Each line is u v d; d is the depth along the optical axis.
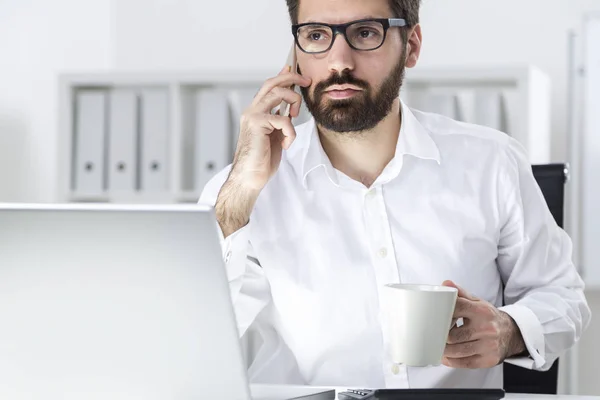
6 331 1.18
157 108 3.74
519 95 3.41
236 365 1.15
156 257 1.12
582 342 3.68
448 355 1.57
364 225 1.93
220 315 1.13
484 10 3.90
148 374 1.17
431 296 1.30
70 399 1.20
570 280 1.95
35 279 1.15
